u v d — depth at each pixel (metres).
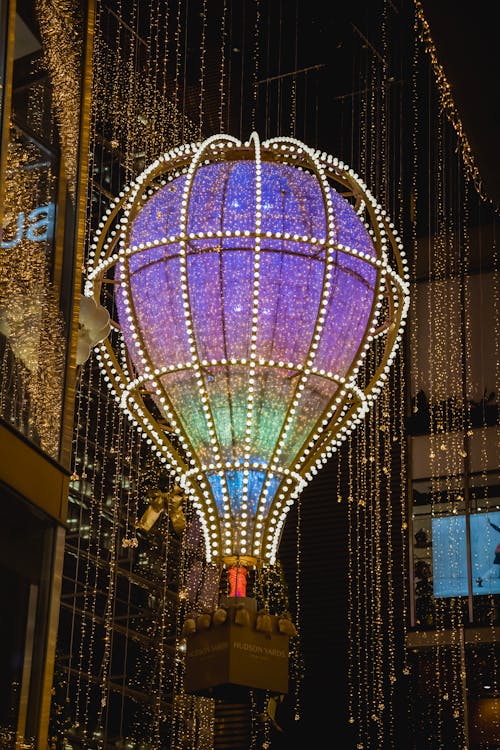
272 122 21.25
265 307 9.28
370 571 21.39
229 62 19.86
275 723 18.62
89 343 9.22
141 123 20.16
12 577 7.75
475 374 22.22
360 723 20.19
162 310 9.45
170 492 12.27
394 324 10.21
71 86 9.10
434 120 21.98
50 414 8.25
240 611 8.82
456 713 19.20
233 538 9.34
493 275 22.53
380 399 22.31
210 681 8.70
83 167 9.06
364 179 21.75
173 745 19.38
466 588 20.92
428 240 22.80
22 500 7.80
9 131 8.02
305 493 22.55
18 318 8.12
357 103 21.55
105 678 17.42
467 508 21.45
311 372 9.42
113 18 19.17
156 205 9.73
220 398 9.38
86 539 18.94
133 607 19.48
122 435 19.94
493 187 10.13
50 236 8.64
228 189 9.55
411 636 20.73
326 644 21.19
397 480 21.97
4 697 7.56
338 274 9.48
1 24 8.22
